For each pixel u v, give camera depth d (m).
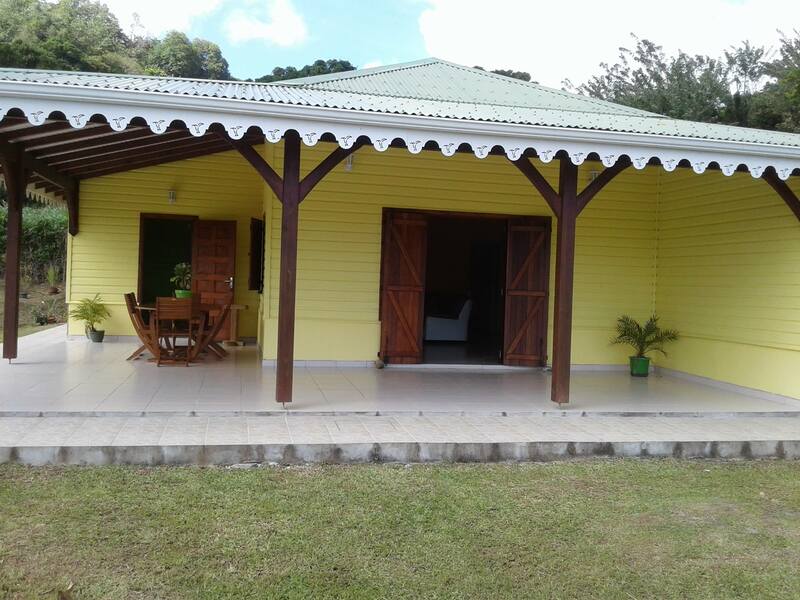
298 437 4.86
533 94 9.52
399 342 8.44
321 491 4.13
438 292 14.57
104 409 5.38
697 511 4.08
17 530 3.40
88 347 9.52
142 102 4.73
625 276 8.87
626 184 8.84
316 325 8.21
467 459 4.89
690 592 3.06
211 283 10.16
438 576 3.12
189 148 9.30
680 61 25.44
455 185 8.48
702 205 8.02
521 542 3.52
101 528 3.46
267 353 7.99
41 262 18.25
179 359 8.06
